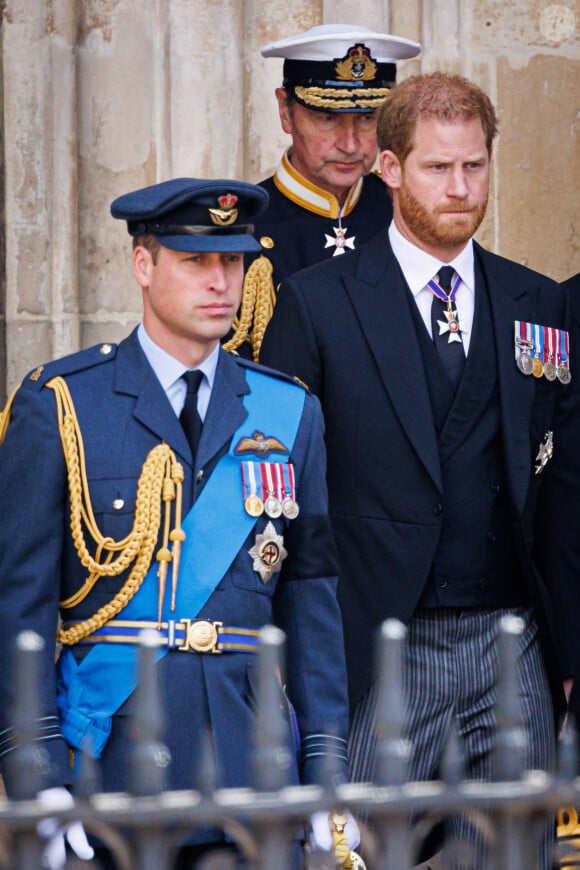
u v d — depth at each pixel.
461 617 13.62
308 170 16.41
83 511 11.44
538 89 19.53
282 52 16.16
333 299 14.03
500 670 8.09
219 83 18.58
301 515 12.08
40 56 18.00
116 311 18.39
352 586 13.62
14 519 11.45
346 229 16.58
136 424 11.67
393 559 13.52
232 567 11.59
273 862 7.55
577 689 14.41
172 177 18.48
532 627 14.05
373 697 13.52
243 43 18.77
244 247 11.64
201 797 7.48
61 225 18.02
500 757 7.90
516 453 13.77
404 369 13.73
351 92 16.05
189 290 11.59
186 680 11.27
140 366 11.85
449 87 13.70
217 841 10.87
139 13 18.34
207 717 11.27
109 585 11.42
